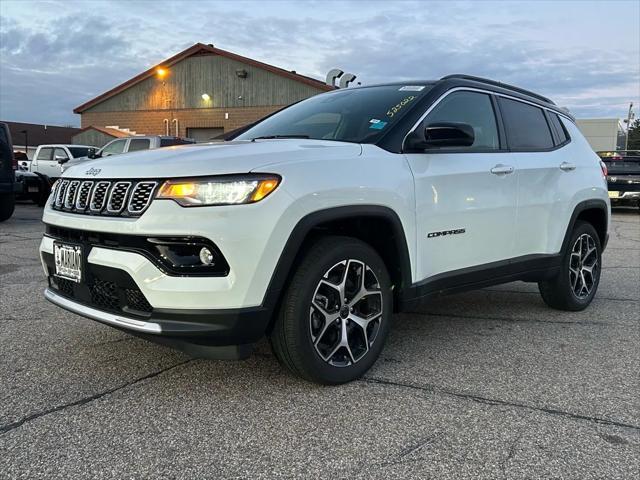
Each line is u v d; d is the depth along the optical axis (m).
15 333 3.99
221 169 2.67
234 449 2.46
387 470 2.33
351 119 3.70
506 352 3.82
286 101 29.94
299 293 2.89
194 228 2.61
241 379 3.21
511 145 4.27
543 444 2.56
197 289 2.63
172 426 2.65
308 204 2.82
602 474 2.32
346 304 3.13
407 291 3.41
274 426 2.67
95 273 2.89
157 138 15.14
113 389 3.05
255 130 4.18
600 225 5.30
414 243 3.40
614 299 5.48
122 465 2.32
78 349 3.66
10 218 11.97
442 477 2.28
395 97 3.80
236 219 2.63
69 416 2.73
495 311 4.95
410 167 3.39
